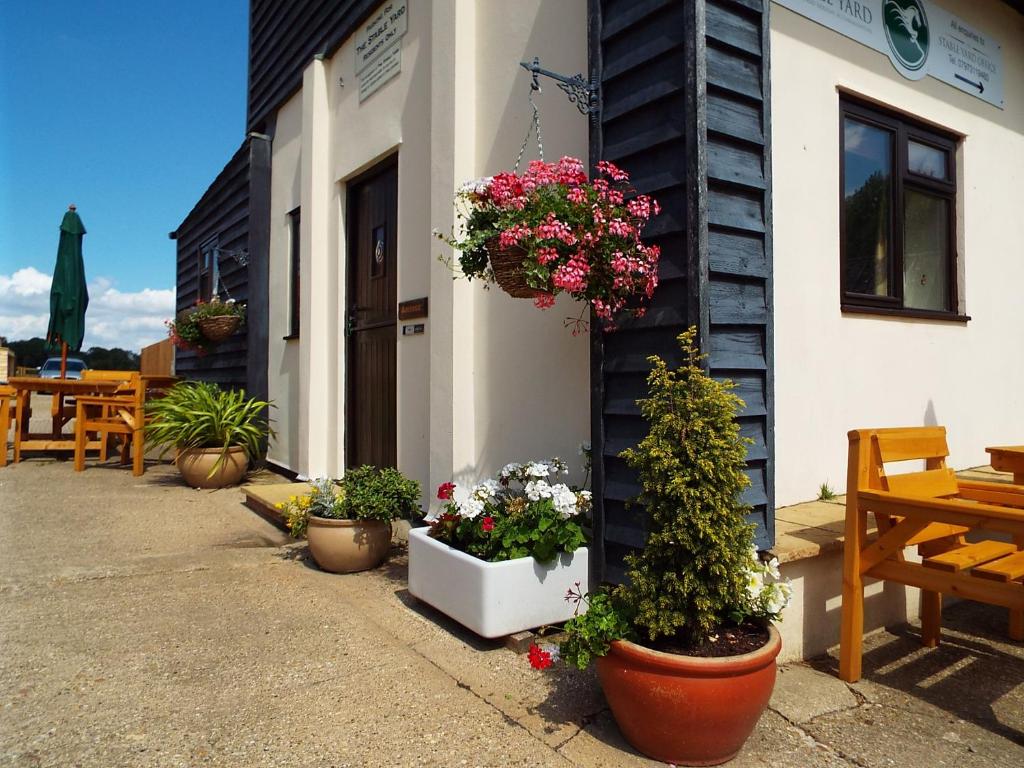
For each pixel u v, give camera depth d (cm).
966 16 541
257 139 816
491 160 438
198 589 379
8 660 287
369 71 589
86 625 326
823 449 408
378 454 586
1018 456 352
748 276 298
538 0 404
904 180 487
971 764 234
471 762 221
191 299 1159
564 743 234
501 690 269
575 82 332
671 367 291
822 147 416
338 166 642
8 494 634
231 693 263
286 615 343
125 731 234
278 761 219
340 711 251
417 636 320
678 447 232
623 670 223
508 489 359
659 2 301
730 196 295
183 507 582
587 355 366
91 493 642
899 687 292
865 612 350
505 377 423
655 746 223
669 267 293
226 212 945
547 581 315
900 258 477
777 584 248
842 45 431
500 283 323
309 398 657
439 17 464
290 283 756
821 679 291
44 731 233
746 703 216
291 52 738
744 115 302
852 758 235
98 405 876
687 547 225
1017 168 594
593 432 323
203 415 657
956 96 527
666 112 299
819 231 412
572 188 303
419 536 351
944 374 507
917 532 279
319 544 406
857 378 434
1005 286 575
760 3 308
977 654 330
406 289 527
